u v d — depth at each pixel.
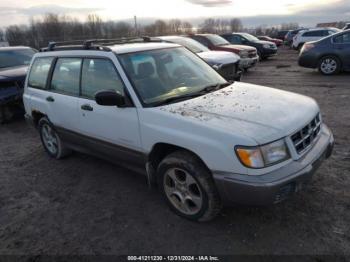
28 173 4.70
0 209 3.78
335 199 3.33
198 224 3.15
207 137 2.75
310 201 3.32
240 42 18.47
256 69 14.35
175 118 2.99
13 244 3.12
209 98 3.41
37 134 6.67
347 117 5.96
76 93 4.12
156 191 3.85
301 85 9.46
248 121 2.80
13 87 7.31
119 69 3.50
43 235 3.21
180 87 3.67
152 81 3.55
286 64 15.77
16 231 3.32
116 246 2.96
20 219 3.53
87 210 3.58
